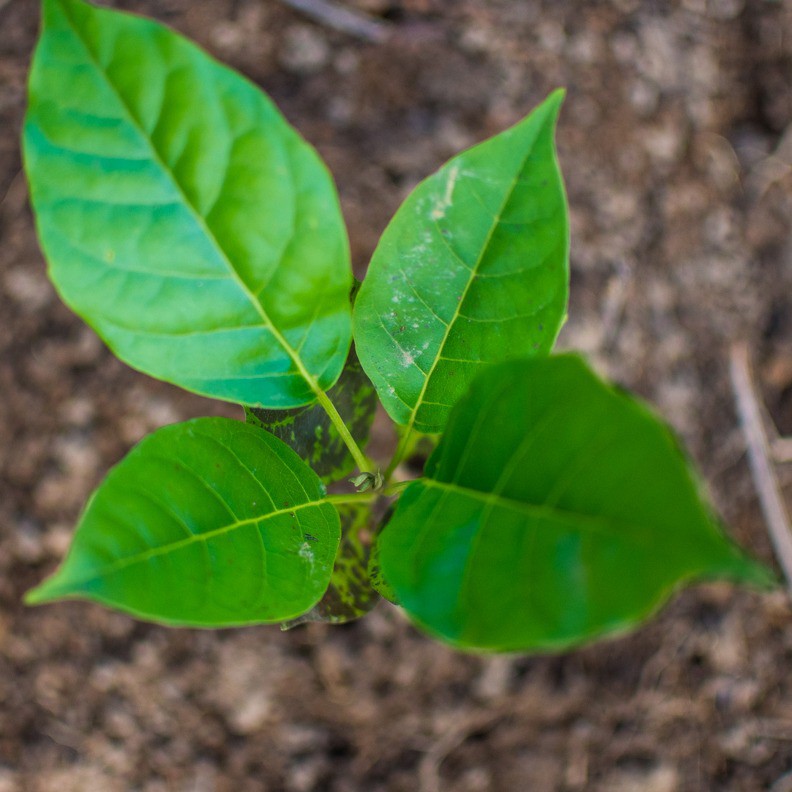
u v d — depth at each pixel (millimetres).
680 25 992
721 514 944
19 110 901
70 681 844
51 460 836
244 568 411
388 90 881
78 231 410
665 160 949
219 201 416
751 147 1020
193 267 419
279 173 416
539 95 903
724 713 938
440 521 397
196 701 835
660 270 924
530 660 863
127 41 403
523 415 386
